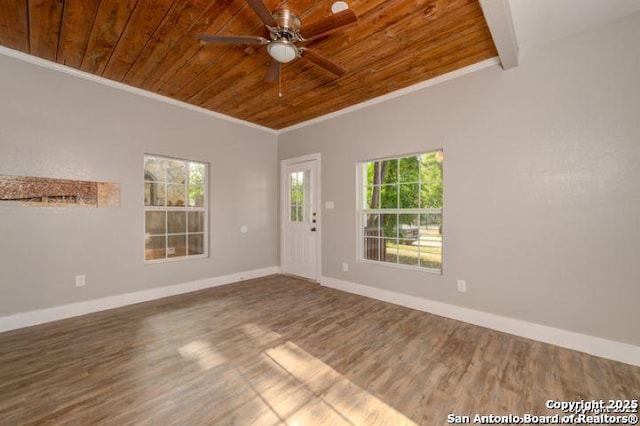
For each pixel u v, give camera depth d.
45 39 2.40
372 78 3.03
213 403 1.66
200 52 2.56
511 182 2.59
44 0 1.93
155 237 3.66
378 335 2.55
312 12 2.00
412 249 3.38
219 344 2.37
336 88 3.28
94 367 2.02
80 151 2.99
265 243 4.85
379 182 3.73
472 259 2.81
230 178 4.34
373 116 3.60
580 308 2.27
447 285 2.98
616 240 2.14
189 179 4.00
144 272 3.46
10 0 1.93
